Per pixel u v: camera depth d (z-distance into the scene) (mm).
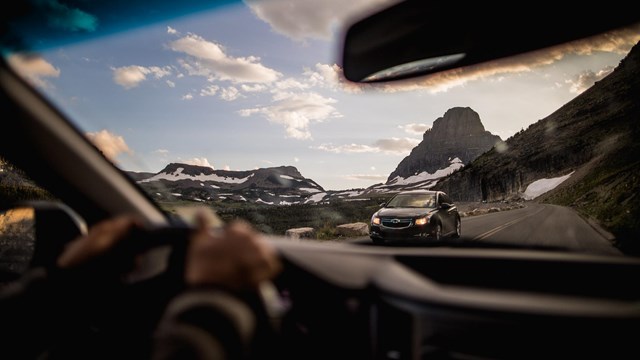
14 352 955
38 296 984
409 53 1450
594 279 983
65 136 1195
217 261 852
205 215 929
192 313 851
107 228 1040
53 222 1367
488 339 817
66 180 1214
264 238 1223
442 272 1071
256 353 907
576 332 751
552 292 975
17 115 1129
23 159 1185
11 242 1350
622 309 768
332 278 1030
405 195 12703
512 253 1107
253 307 906
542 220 28531
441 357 855
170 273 1060
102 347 987
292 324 1005
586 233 17078
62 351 978
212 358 824
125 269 1048
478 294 874
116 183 1243
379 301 978
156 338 857
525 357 786
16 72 1130
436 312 851
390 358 937
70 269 1009
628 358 732
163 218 1235
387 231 10859
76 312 997
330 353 1006
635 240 12875
